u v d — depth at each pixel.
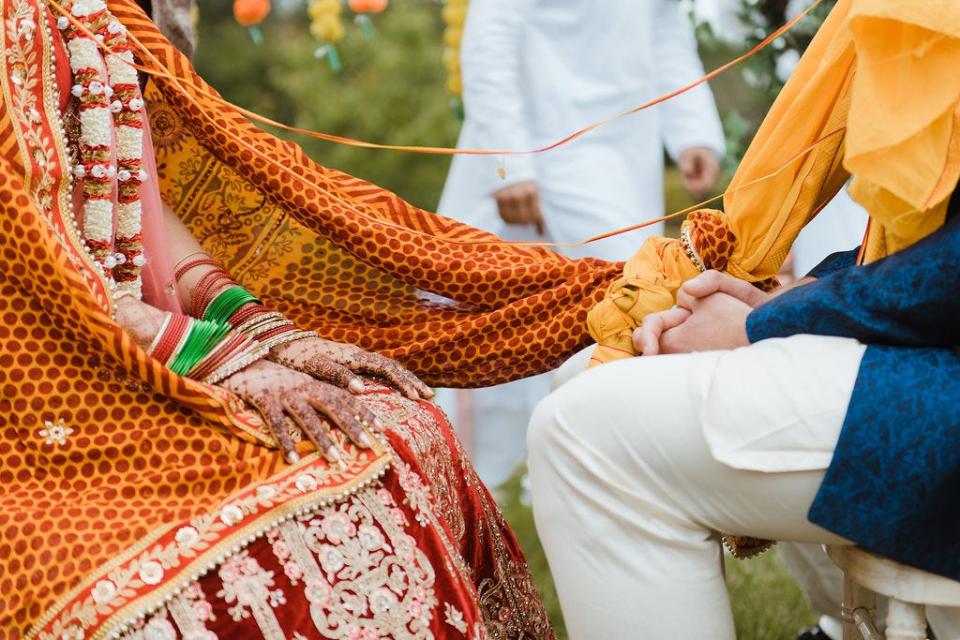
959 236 1.57
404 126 9.32
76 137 1.91
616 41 3.88
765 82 4.05
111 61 1.96
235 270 2.35
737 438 1.66
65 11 1.91
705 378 1.70
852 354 1.66
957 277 1.57
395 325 2.32
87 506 1.72
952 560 1.64
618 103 3.91
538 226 3.90
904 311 1.62
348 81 9.55
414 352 2.26
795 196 2.04
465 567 2.05
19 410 1.78
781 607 3.12
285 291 2.35
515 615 2.23
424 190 9.16
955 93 1.57
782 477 1.66
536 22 3.85
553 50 3.87
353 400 1.89
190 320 1.91
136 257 1.97
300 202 2.22
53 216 1.84
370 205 2.34
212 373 1.88
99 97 1.90
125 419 1.79
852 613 1.98
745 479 1.67
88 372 1.80
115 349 1.76
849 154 1.61
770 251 2.09
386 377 2.11
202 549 1.68
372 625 1.75
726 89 6.22
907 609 1.70
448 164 9.20
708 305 1.98
